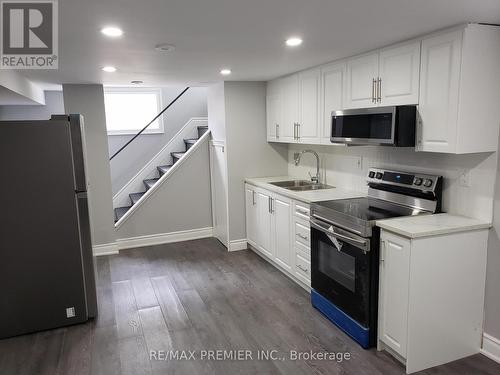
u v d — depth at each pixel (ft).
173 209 17.90
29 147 9.63
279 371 8.30
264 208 14.51
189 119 22.34
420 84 8.43
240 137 16.02
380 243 8.60
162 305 11.58
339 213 9.48
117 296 12.28
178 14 6.56
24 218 9.79
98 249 16.37
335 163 13.43
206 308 11.31
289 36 8.25
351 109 10.00
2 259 9.74
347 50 9.70
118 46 8.71
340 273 9.78
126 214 17.20
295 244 12.37
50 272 10.16
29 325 10.14
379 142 9.02
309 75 12.48
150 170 21.66
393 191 10.45
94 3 5.88
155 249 16.99
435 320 8.21
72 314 10.46
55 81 14.14
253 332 9.92
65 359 8.96
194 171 18.03
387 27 7.66
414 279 7.86
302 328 10.05
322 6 6.31
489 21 7.37
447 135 7.91
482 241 8.34
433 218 8.70
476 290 8.48
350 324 9.46
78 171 10.18
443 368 8.33
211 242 17.81
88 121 15.51
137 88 21.16
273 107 15.35
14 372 8.52
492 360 8.54
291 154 16.44
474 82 7.68
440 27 7.70
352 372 8.22
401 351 8.25
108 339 9.77
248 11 6.49
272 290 12.43
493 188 8.18
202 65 11.51
